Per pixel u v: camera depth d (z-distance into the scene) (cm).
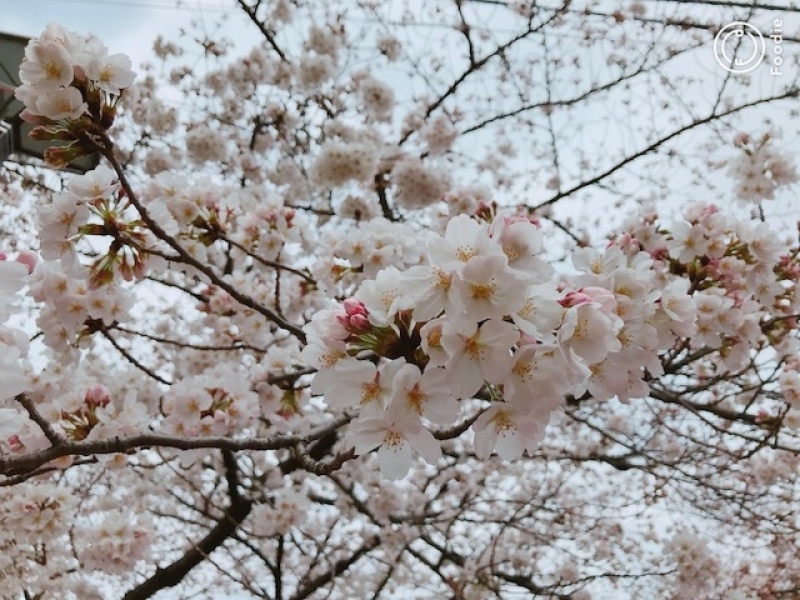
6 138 388
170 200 337
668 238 345
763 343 406
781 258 357
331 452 584
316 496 638
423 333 143
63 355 305
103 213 264
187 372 496
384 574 650
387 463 157
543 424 155
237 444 231
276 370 382
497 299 138
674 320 219
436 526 593
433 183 534
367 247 350
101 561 338
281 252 418
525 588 609
